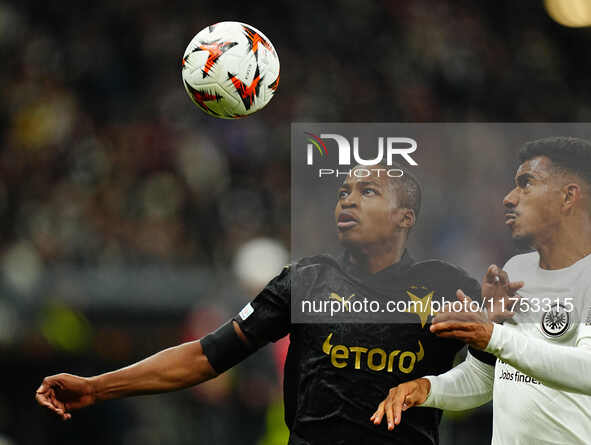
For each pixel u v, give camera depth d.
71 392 12.85
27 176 43.62
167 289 34.00
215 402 27.66
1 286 31.56
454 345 12.88
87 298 32.91
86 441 31.66
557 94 64.75
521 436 13.01
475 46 64.38
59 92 49.38
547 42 67.12
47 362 31.80
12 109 48.25
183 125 49.12
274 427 27.23
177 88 52.19
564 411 12.77
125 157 45.97
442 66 61.81
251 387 27.23
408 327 12.68
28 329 31.33
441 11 64.94
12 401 31.58
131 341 33.25
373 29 61.62
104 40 54.06
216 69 12.80
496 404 13.26
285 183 48.28
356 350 12.62
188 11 57.56
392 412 11.97
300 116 53.09
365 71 59.16
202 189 45.41
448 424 27.67
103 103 50.53
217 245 41.69
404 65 60.50
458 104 60.75
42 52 52.19
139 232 40.94
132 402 31.77
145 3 56.47
